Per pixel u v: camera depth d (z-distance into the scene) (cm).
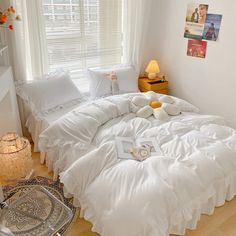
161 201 165
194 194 181
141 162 196
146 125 248
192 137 226
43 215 158
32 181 253
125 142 222
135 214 158
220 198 217
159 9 366
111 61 367
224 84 316
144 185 172
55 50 317
